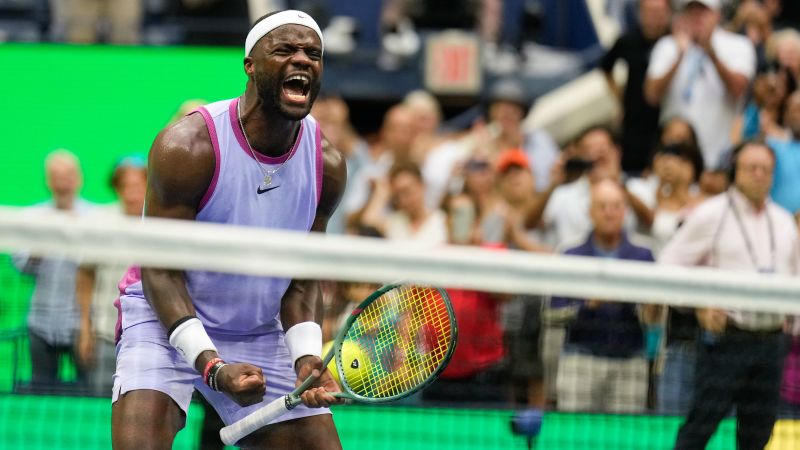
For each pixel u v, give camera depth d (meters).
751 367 9.12
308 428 6.91
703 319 9.27
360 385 6.89
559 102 16.77
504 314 10.37
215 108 6.69
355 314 6.71
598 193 11.84
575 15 18.75
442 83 16.42
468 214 13.14
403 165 13.52
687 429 9.12
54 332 10.10
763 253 10.62
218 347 7.05
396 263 6.79
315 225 7.15
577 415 10.41
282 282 6.94
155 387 6.69
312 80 6.57
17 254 10.12
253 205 6.78
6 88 15.06
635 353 10.19
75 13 15.88
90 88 15.22
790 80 14.45
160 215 6.68
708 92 14.57
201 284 6.83
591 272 7.31
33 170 14.98
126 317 6.97
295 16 6.58
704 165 13.58
